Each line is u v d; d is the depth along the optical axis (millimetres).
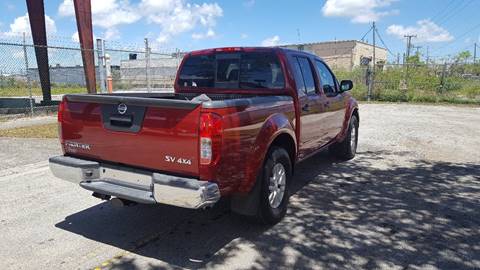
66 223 4609
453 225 4605
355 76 27062
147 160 3760
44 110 14633
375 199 5523
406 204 5316
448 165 7504
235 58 5402
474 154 8500
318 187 6086
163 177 3561
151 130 3668
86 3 15867
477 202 5395
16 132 10531
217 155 3463
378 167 7340
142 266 3637
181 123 3488
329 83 6723
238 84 5402
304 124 5363
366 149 9062
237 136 3707
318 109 5859
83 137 4215
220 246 4055
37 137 9859
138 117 3744
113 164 4066
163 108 3578
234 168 3727
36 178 6359
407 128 12336
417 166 7418
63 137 4418
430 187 6090
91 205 5199
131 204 4578
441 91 23469
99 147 4102
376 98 23734
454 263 3723
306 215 4910
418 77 24047
